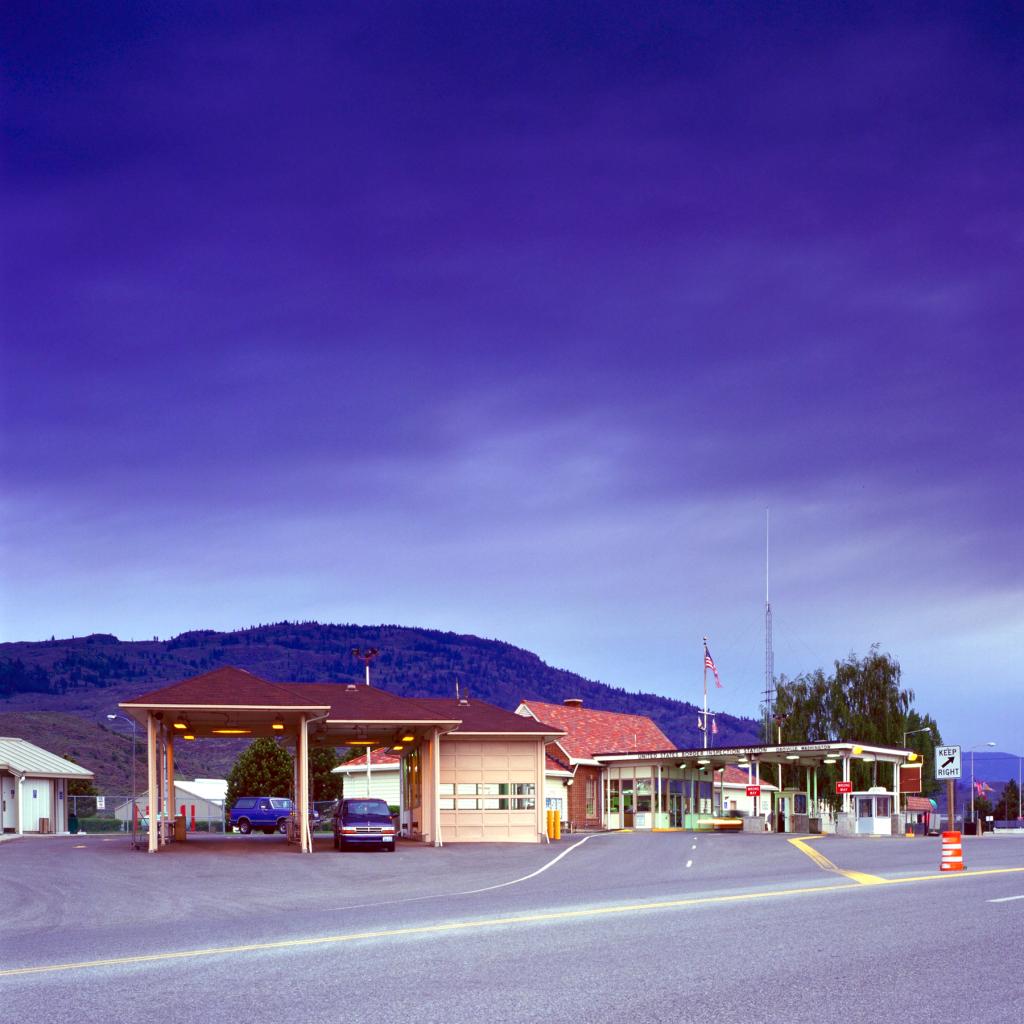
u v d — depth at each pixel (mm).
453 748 47156
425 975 12141
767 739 81375
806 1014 10031
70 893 24453
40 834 61000
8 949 15297
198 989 11539
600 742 66500
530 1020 9844
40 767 65125
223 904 22047
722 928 16031
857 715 78500
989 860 33125
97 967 13172
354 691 45719
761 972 12211
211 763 191625
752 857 35500
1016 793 148250
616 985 11477
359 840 38969
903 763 61844
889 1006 10375
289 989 11430
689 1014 10047
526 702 66500
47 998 11211
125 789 144125
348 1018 9992
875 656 80375
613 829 62750
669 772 63062
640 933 15523
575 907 19344
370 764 62625
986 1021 9742
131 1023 9945
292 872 29984
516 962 12953
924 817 71938
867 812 55688
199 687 38875
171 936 16453
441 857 35938
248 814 62812
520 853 38156
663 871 29922
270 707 38344
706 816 65562
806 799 75125
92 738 165750
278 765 83375
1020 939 14664
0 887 25766
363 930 16266
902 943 14359
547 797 60156
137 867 31438
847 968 12445
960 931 15500
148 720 38312
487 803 46906
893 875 26969
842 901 19922
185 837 45781
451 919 17625
